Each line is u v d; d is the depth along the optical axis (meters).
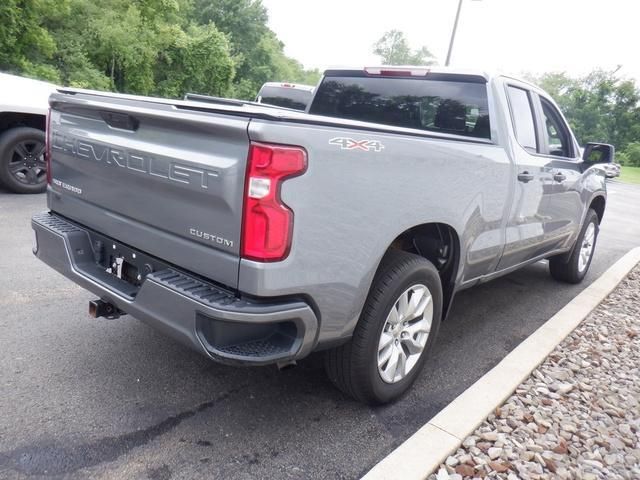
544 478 2.46
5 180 6.96
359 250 2.44
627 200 18.42
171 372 3.15
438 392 3.24
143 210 2.55
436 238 3.29
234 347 2.24
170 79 33.66
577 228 5.26
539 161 4.07
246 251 2.13
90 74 25.55
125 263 2.79
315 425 2.77
